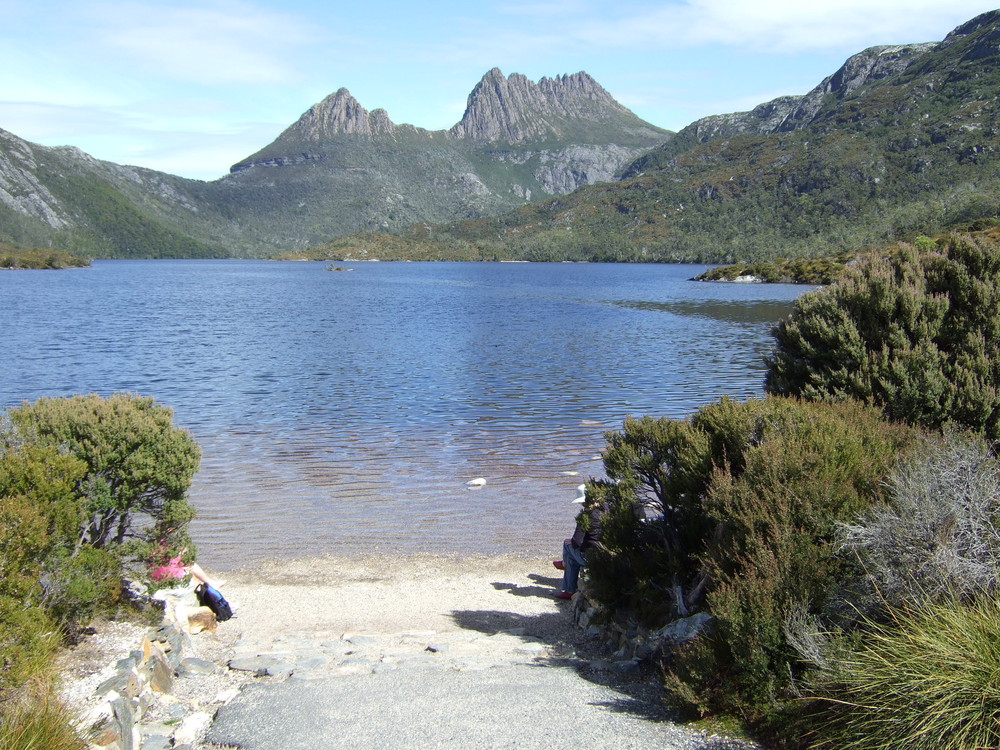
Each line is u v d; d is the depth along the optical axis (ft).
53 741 14.03
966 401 28.22
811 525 18.62
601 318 196.34
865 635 16.39
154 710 17.88
